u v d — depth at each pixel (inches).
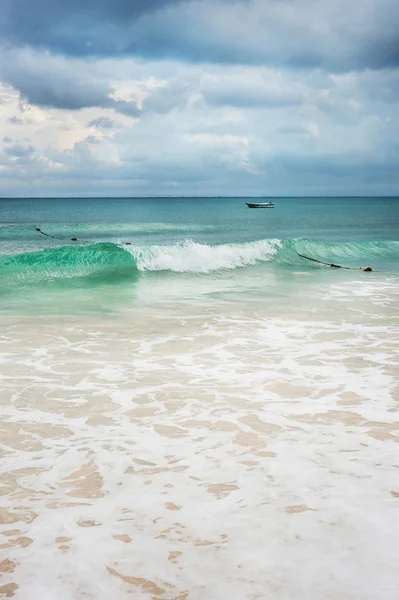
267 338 304.3
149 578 100.1
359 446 160.2
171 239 1226.6
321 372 238.5
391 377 231.1
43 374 235.3
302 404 197.8
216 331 321.7
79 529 116.1
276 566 103.5
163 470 144.9
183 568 103.0
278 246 778.8
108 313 377.4
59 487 135.4
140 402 200.5
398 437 167.3
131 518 120.6
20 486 135.7
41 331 319.3
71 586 97.7
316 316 368.2
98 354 269.4
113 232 1412.4
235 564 104.1
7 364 249.9
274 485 135.8
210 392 211.8
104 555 107.0
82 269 587.8
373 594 95.7
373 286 518.9
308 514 121.8
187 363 253.4
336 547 109.4
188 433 171.2
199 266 653.9
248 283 538.6
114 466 147.6
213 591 96.6
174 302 424.2
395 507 125.3
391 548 109.3
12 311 380.5
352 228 1707.7
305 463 148.7
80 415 187.2
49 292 470.9
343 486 135.1
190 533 114.6
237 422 180.4
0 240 1144.2
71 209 3262.8
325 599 94.4
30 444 162.4
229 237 1298.0
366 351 275.6
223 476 141.1
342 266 703.1
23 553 107.3
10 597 94.3
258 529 115.9
